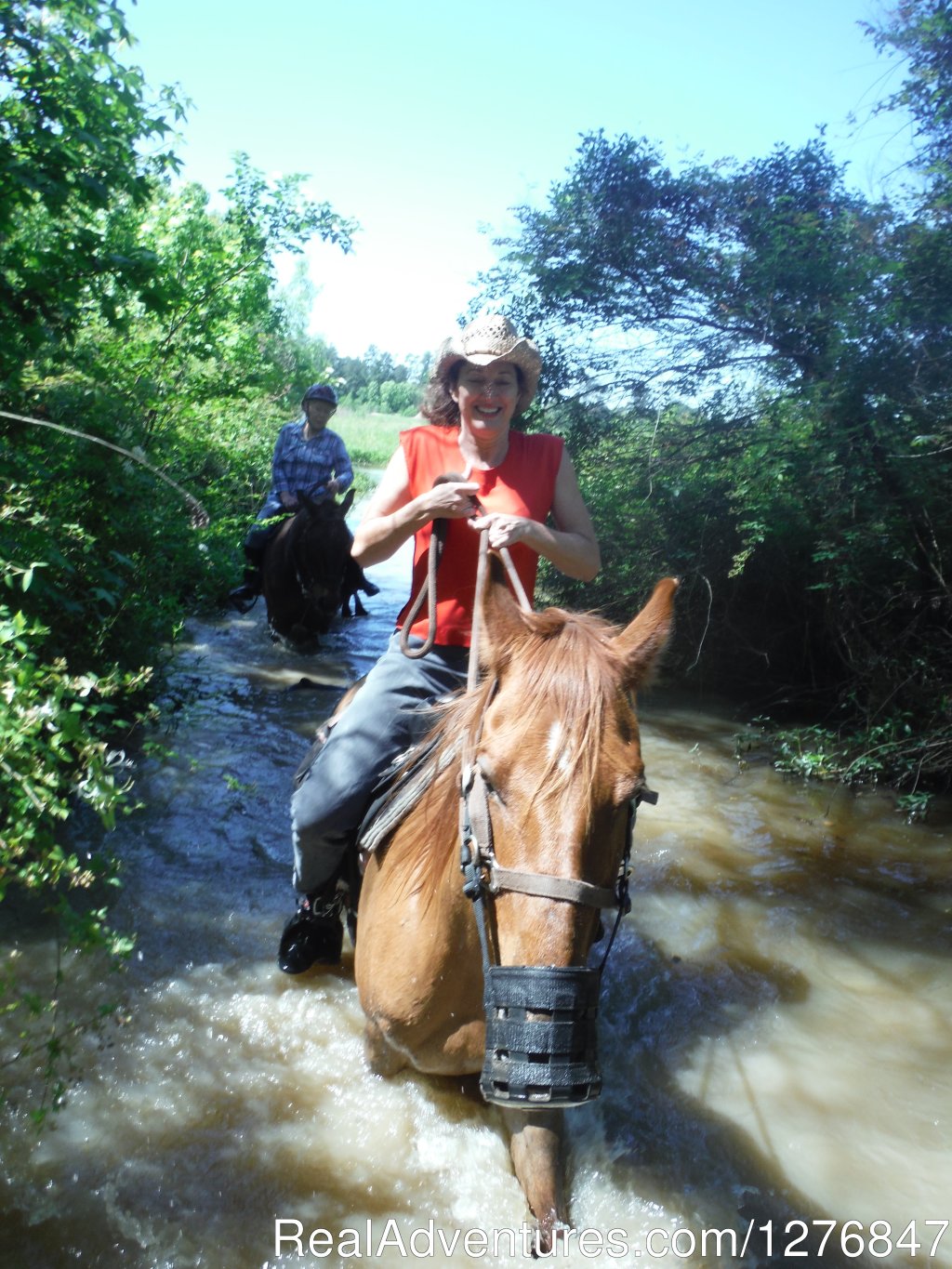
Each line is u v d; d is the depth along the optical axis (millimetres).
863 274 7043
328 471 10578
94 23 5281
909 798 5973
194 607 9969
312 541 8734
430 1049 2850
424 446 3238
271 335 14523
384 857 3014
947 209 7039
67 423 5660
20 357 5289
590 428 9359
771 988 4078
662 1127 3207
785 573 8344
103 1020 3461
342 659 8820
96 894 4297
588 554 3186
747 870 5105
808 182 8594
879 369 6734
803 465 7125
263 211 9961
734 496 7863
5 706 2617
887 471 6852
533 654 2383
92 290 5793
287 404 14906
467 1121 3064
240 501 11562
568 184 9039
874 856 5383
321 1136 3021
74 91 5359
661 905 4672
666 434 8961
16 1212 2648
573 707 2238
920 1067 3623
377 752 3223
